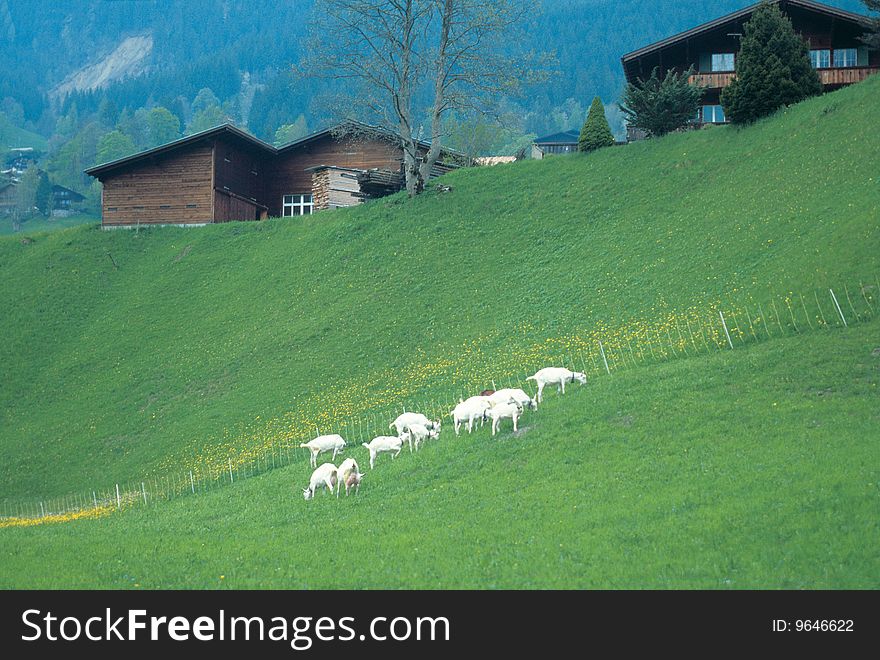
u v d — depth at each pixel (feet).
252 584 77.56
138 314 222.89
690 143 215.92
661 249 172.96
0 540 108.17
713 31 242.78
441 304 185.98
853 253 134.41
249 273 228.22
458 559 78.79
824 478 80.18
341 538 89.66
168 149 263.49
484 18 231.30
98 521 125.39
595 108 237.25
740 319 132.26
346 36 237.45
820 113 194.29
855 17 232.32
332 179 260.62
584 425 108.37
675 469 91.15
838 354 110.22
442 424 130.52
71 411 187.42
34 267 253.03
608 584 69.21
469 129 353.92
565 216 206.28
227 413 168.04
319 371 173.78
